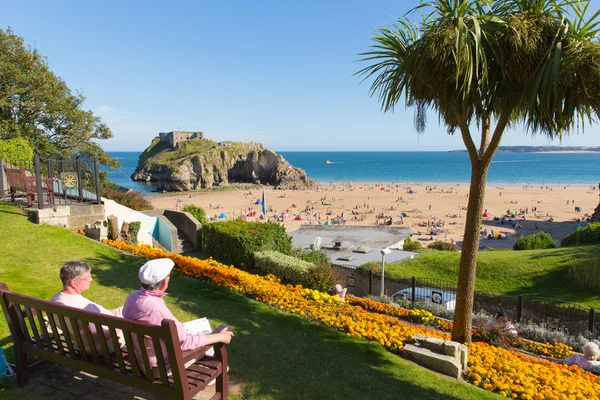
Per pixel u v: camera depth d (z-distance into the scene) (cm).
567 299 1366
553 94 557
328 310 725
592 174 14738
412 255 2081
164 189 11800
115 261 905
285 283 981
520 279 1581
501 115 640
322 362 509
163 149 18738
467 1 567
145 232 1498
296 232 2953
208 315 642
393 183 12694
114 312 416
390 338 627
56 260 855
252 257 1098
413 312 1016
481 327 917
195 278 862
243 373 454
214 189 11750
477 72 556
